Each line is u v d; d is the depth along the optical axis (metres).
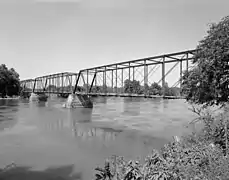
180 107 53.66
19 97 98.38
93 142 18.78
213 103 11.67
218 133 5.31
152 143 18.08
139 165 4.39
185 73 13.63
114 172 4.45
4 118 34.41
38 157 14.55
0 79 89.00
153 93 33.19
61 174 11.72
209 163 3.71
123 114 39.97
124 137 20.73
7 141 19.23
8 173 11.87
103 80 46.25
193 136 6.09
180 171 3.79
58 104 67.31
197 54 12.20
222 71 10.15
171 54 26.22
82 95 54.47
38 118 34.75
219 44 10.37
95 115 38.88
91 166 12.77
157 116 36.16
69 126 27.42
